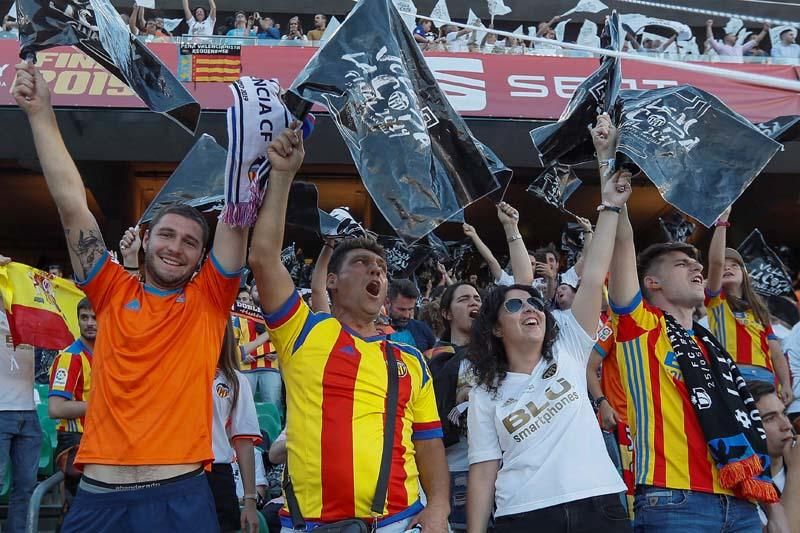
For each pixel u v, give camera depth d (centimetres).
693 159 303
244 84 277
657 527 307
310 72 265
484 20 1485
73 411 418
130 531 256
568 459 296
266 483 484
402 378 294
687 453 309
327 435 277
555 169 446
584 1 1388
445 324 455
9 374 471
